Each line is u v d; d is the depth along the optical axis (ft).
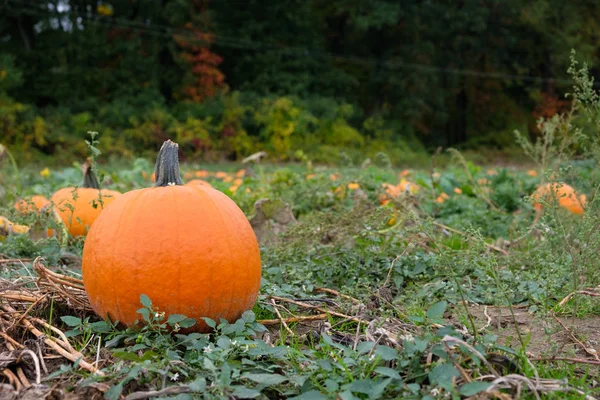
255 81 113.50
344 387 7.47
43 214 15.69
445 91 123.95
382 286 12.71
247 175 32.50
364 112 125.70
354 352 8.36
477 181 31.76
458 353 8.33
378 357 7.88
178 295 9.39
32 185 33.91
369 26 120.57
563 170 12.32
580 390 7.81
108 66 107.14
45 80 102.83
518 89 137.90
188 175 38.75
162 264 9.37
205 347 8.55
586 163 21.24
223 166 91.45
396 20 113.80
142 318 9.46
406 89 121.80
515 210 27.40
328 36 127.03
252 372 8.33
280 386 8.04
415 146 120.26
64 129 94.94
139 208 9.76
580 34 127.95
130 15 109.70
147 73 106.42
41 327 10.25
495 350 8.63
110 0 108.17
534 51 131.95
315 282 13.65
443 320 10.39
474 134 132.67
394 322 10.09
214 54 106.42
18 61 100.68
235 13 114.83
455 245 17.85
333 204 24.56
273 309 11.34
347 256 14.49
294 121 106.63
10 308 10.51
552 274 11.63
